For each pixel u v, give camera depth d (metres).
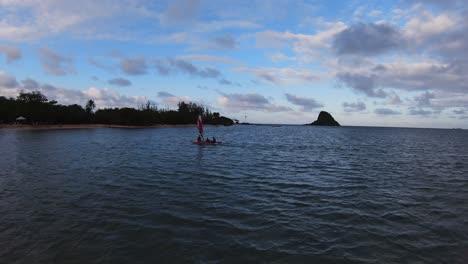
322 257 8.16
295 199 14.44
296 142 65.38
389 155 39.22
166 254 8.22
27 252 8.17
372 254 8.40
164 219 11.09
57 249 8.41
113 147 43.41
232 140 68.12
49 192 15.00
